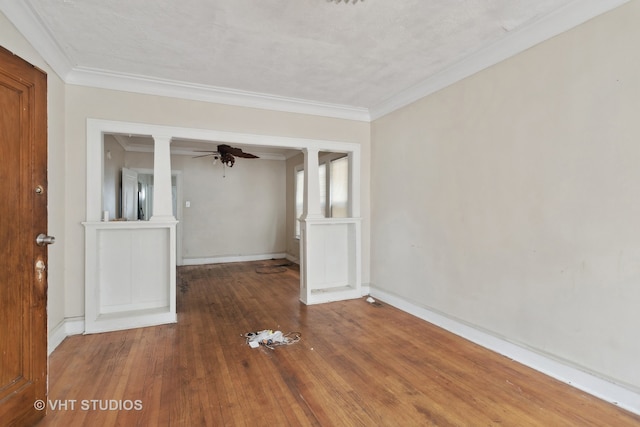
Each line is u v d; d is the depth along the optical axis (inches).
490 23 91.6
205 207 272.5
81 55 110.3
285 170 300.0
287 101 153.8
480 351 107.3
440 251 129.4
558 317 89.5
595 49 80.9
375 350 107.7
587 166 82.8
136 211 246.2
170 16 88.0
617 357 77.6
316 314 143.8
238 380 88.4
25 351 67.4
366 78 130.3
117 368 94.4
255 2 81.7
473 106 114.9
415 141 142.6
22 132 67.4
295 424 70.8
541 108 93.4
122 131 128.4
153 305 136.9
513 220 101.3
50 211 106.2
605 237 79.6
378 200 168.6
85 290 121.0
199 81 132.3
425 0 81.0
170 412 74.4
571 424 70.9
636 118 73.9
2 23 77.5
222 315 141.9
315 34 97.5
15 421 64.7
